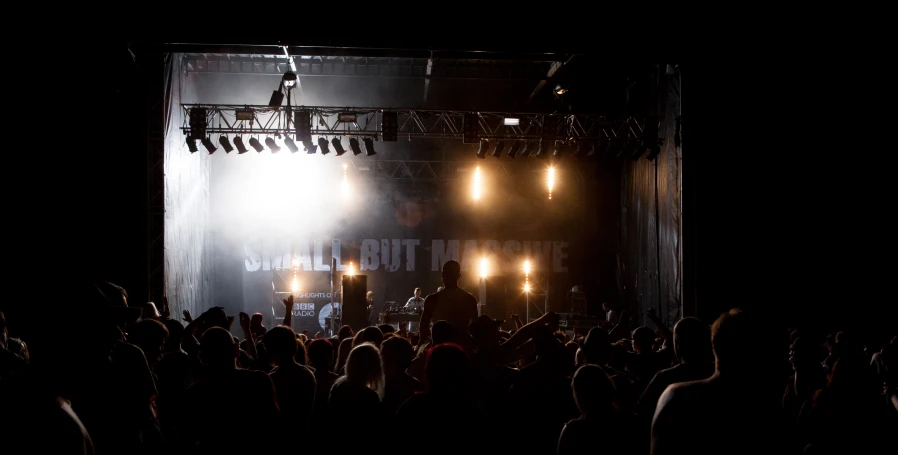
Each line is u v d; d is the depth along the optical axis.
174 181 17.30
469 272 24.09
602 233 23.81
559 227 24.20
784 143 16.12
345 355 6.56
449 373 3.73
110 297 4.43
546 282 23.61
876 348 15.24
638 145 18.47
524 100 23.03
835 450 4.17
